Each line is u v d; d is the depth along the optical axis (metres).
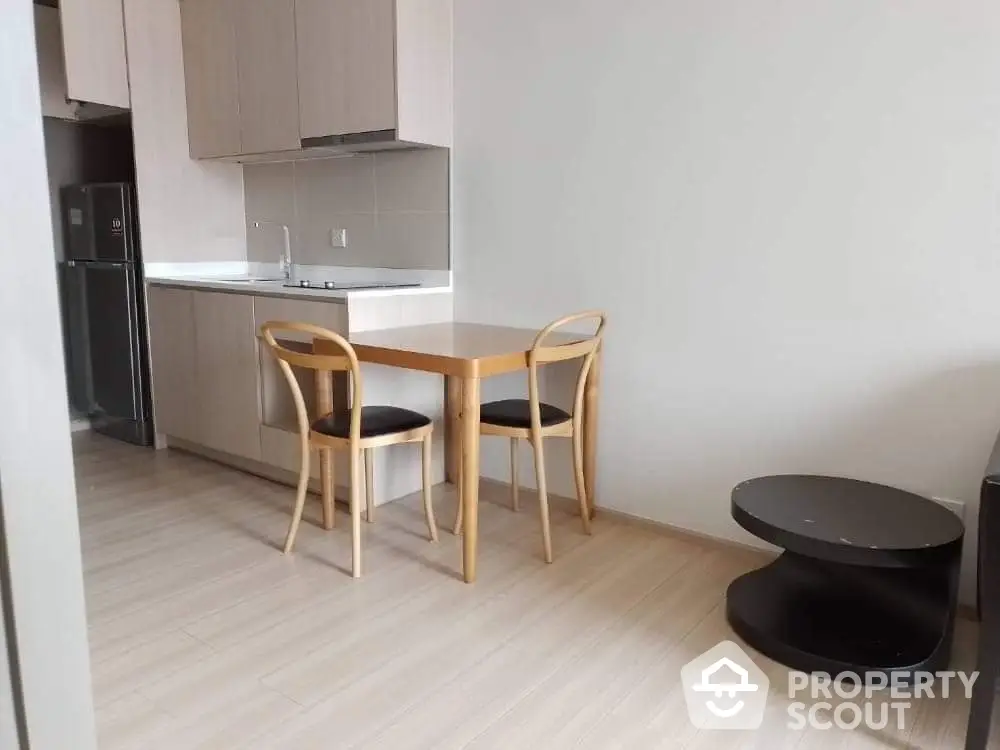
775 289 2.55
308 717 1.80
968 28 2.12
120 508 3.18
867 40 2.28
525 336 2.94
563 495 3.22
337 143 3.27
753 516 2.07
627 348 2.93
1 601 0.75
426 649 2.10
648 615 2.30
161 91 3.85
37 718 0.79
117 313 4.03
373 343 2.73
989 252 2.16
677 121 2.68
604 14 2.80
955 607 2.05
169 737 1.72
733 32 2.52
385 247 3.64
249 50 3.55
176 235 4.01
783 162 2.48
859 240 2.37
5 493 0.73
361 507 3.19
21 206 0.71
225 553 2.73
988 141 2.13
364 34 3.08
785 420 2.59
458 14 3.19
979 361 2.22
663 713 1.83
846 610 2.21
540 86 3.00
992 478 1.53
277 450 3.44
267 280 4.00
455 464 3.46
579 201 2.97
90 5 3.55
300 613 2.30
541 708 1.84
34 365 0.73
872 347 2.39
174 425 3.94
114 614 2.28
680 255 2.74
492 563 2.66
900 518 2.06
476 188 3.27
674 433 2.86
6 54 0.69
